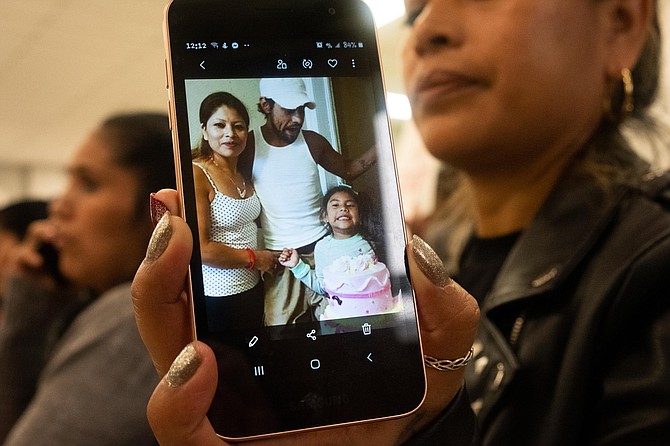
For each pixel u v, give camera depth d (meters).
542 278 0.52
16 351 1.05
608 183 0.56
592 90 0.60
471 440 0.38
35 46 3.06
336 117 0.41
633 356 0.45
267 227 0.38
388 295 0.39
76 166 0.93
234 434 0.35
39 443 0.63
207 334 0.36
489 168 0.64
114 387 0.65
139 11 2.65
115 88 3.73
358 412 0.36
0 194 5.94
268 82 0.40
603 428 0.44
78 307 0.95
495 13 0.56
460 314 0.35
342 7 0.42
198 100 0.39
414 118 0.65
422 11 0.65
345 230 0.40
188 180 0.38
